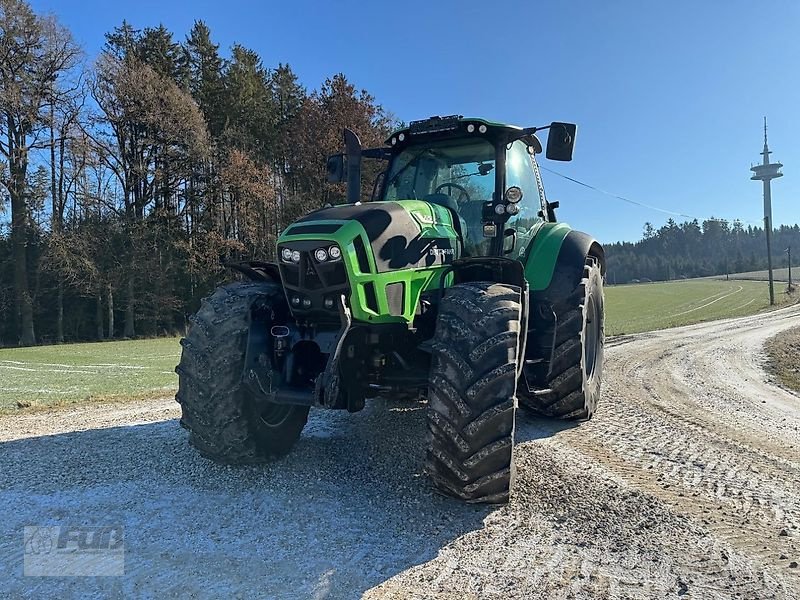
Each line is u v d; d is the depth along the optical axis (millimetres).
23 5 26578
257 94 36062
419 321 3828
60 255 27625
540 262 4969
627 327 22547
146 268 30312
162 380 10094
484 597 2457
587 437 5012
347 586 2535
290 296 3623
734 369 9820
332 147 31453
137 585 2533
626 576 2646
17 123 27703
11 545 2906
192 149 30094
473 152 4844
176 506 3383
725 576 2652
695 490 3795
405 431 4992
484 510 3355
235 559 2766
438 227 4043
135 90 28875
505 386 3150
